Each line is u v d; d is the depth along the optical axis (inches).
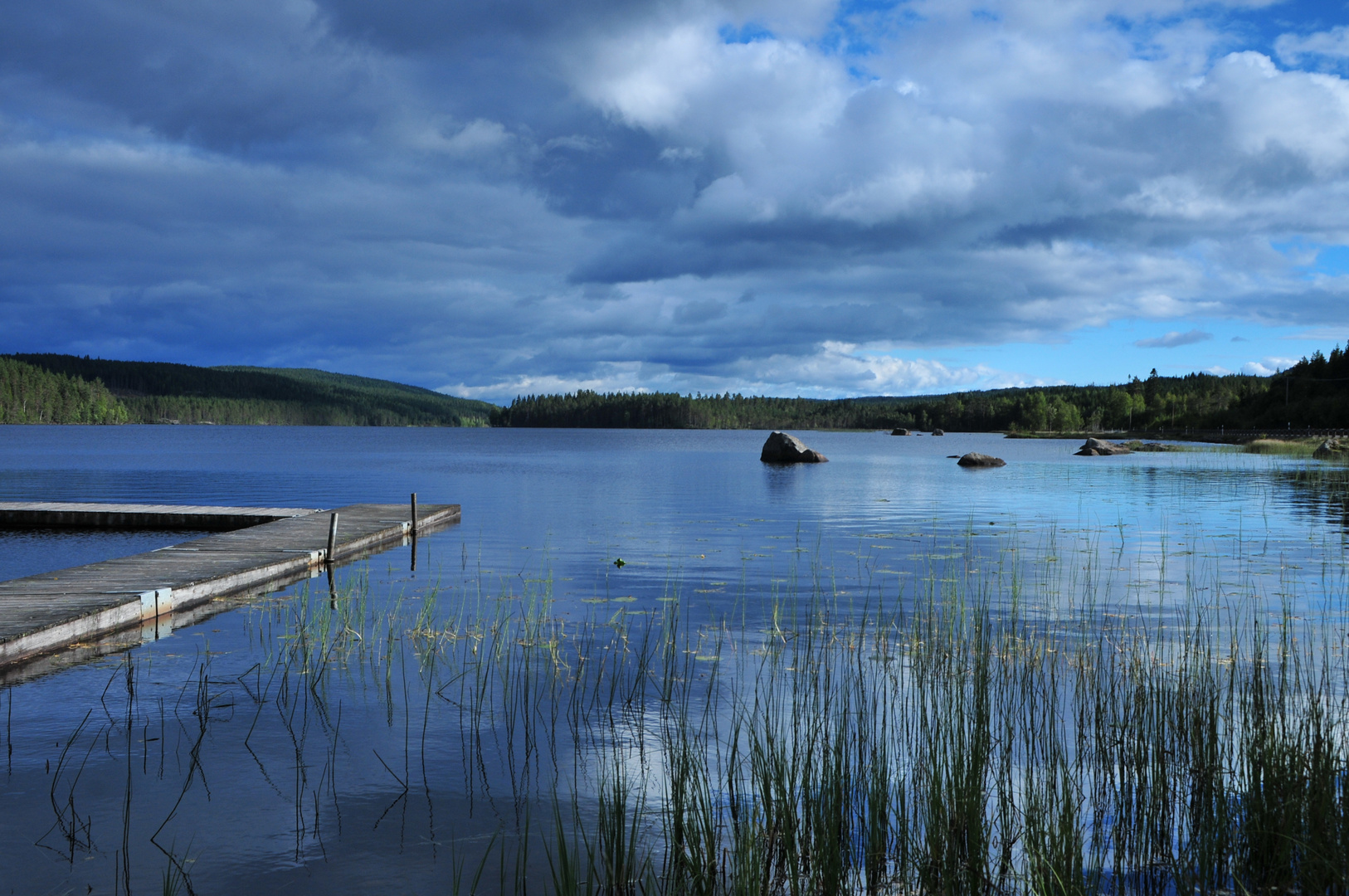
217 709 278.4
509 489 1323.8
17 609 389.1
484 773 225.1
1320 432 3149.6
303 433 6368.1
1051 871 154.6
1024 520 856.9
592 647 354.3
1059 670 310.5
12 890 169.5
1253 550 638.5
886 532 767.1
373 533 693.9
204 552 592.4
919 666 313.4
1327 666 307.9
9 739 252.2
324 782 220.8
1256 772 182.7
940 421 7170.3
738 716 265.0
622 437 5629.9
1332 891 149.4
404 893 167.9
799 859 171.2
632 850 167.6
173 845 188.4
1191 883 161.6
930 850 167.0
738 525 825.5
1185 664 266.8
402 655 342.3
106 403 7121.1
